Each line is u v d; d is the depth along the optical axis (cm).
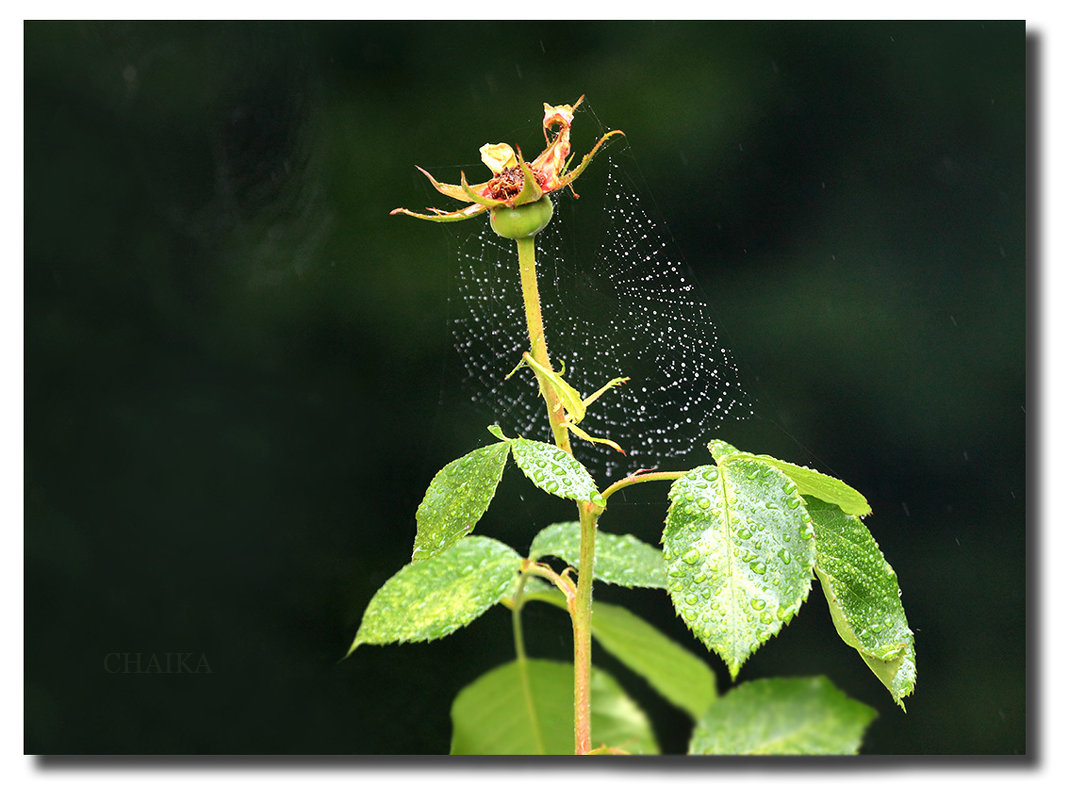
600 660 112
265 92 195
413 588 100
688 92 182
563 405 95
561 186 95
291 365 188
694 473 95
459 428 156
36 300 196
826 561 96
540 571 99
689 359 109
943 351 178
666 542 94
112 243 199
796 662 136
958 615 167
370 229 187
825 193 183
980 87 187
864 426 174
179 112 199
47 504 188
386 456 181
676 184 179
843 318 177
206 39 198
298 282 189
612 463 111
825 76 185
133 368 195
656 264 110
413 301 183
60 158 201
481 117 183
